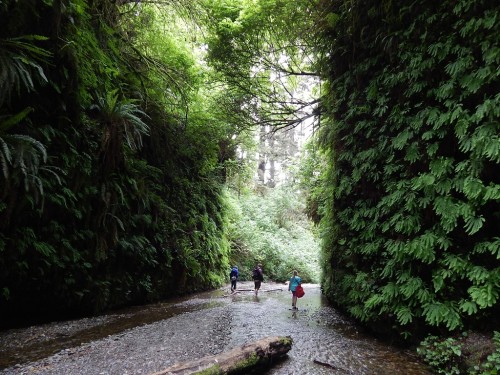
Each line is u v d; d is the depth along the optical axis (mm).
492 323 5133
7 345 6340
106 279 9914
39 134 7230
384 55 7727
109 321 8641
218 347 6379
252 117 14352
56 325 7980
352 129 8844
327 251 11680
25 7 6602
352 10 8602
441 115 5859
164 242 13250
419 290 5984
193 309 10906
